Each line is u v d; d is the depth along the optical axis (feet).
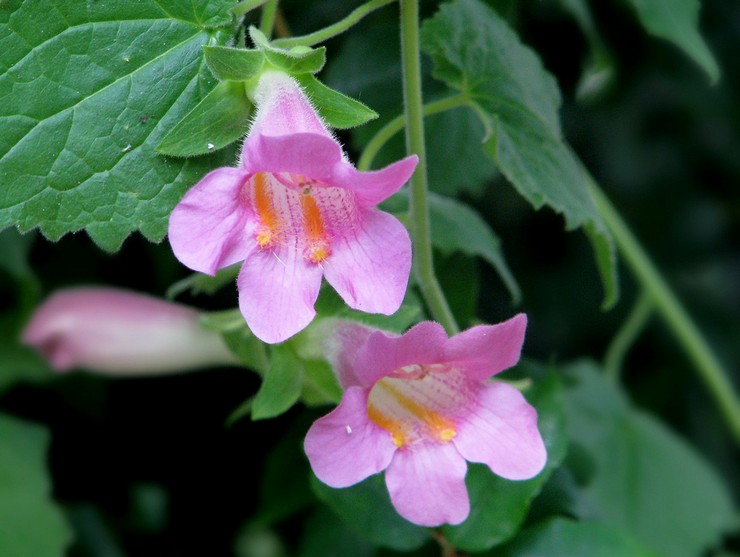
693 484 2.20
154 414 2.05
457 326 1.84
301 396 1.62
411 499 1.52
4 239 1.94
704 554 2.15
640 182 2.51
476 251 1.81
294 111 1.50
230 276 1.70
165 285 2.01
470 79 1.71
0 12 1.53
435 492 1.52
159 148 1.52
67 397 2.04
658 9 1.79
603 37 2.04
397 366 1.50
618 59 2.08
